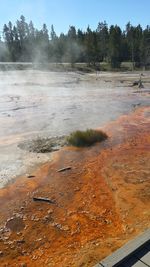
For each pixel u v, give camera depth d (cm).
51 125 1546
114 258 399
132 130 1409
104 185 805
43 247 550
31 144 1202
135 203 692
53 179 856
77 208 688
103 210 673
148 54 7781
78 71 6328
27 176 881
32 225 623
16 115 1809
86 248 531
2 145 1201
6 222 636
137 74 5544
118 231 585
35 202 721
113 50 7369
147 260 397
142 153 1061
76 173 896
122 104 2186
